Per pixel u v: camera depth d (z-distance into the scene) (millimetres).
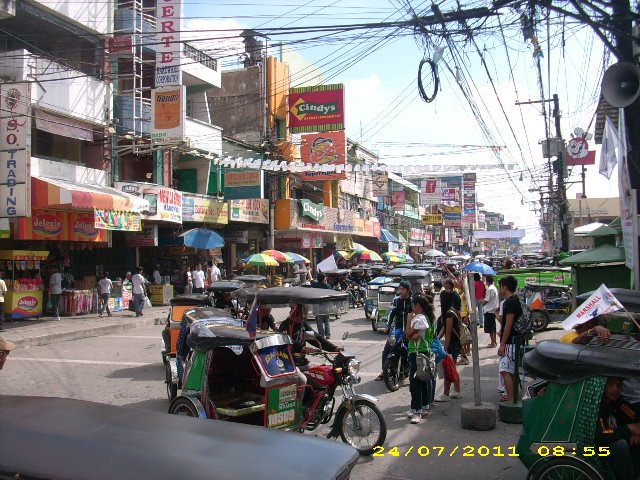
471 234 87062
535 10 7797
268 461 2572
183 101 20172
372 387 9812
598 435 4680
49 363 12188
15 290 17312
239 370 7152
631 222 8727
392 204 51375
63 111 17906
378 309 16359
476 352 7602
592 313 5125
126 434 2764
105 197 17453
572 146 23500
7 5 15977
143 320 18453
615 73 7402
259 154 29406
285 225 30703
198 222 25328
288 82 32625
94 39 19750
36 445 2592
